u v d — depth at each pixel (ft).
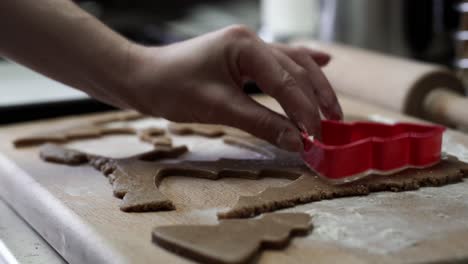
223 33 2.73
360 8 5.18
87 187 2.76
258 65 2.70
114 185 2.67
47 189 2.73
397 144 2.74
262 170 2.84
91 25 2.78
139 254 2.11
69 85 2.91
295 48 3.09
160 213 2.47
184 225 2.21
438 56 5.24
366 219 2.34
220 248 2.03
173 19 6.88
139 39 5.92
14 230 2.76
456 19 4.97
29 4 2.71
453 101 3.96
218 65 2.71
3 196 3.08
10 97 4.31
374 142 2.72
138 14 6.81
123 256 2.10
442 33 5.18
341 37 5.33
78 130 3.57
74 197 2.64
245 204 2.38
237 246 2.04
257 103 2.77
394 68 4.20
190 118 2.83
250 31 2.76
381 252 2.08
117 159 2.97
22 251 2.56
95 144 3.42
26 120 3.88
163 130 3.54
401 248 2.11
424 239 2.17
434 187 2.68
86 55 2.76
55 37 2.73
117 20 6.72
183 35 6.03
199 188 2.73
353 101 4.25
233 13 6.86
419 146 2.78
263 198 2.44
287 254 2.08
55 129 3.64
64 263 2.47
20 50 2.79
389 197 2.56
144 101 2.82
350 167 2.66
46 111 3.92
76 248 2.33
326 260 2.04
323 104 3.02
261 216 2.33
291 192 2.52
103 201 2.60
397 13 5.12
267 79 2.70
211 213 2.47
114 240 2.22
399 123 3.11
